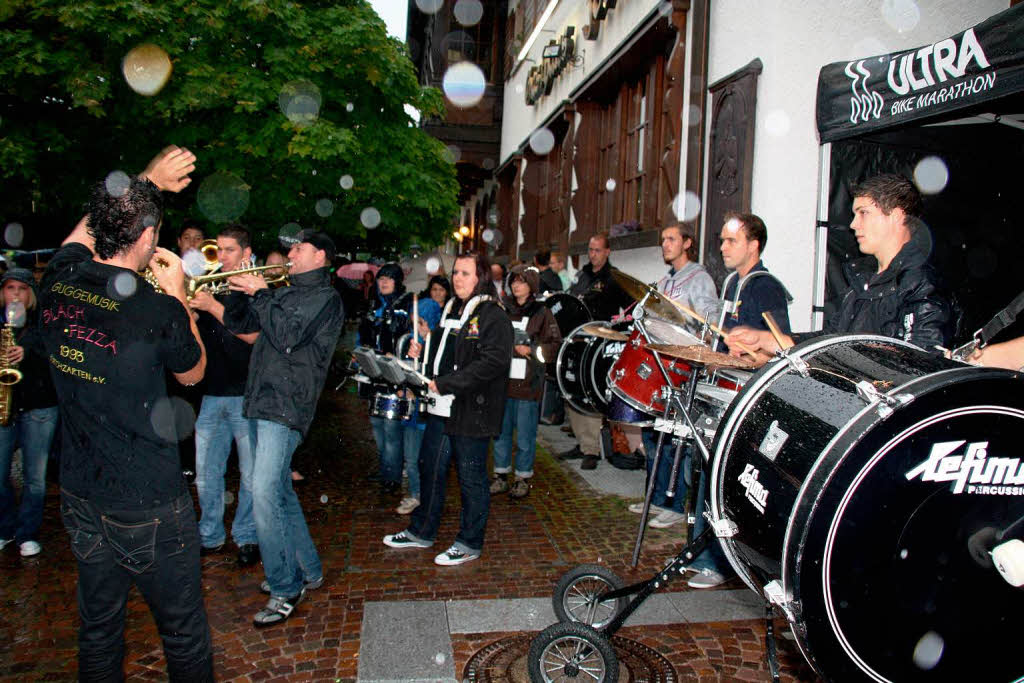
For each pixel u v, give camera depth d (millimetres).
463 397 4035
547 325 6016
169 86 5996
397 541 4391
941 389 1728
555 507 5277
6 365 3938
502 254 16938
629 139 9438
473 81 17797
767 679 2947
